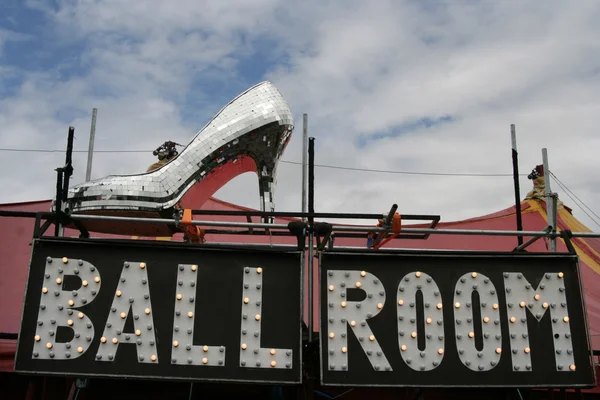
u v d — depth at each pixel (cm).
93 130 763
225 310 525
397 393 709
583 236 592
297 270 538
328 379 515
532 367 531
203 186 696
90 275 526
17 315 780
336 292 537
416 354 527
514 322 541
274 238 998
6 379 674
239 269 536
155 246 536
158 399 643
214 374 510
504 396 696
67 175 578
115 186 646
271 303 529
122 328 516
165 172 660
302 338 540
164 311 521
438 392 700
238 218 1010
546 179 727
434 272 548
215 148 677
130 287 525
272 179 717
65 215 561
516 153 759
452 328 536
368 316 532
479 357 530
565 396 635
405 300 539
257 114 693
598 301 900
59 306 517
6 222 902
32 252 527
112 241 532
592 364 535
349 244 962
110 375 505
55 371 503
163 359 511
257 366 514
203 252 539
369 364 521
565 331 542
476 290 547
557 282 554
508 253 556
